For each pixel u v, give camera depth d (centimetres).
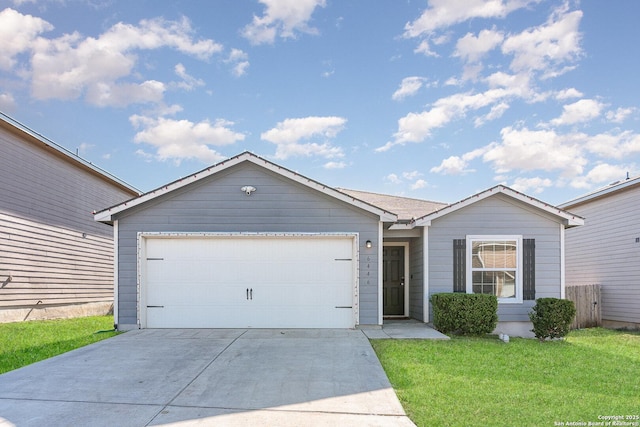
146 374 614
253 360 686
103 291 1638
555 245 1067
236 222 997
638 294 1237
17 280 1177
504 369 657
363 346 784
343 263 1002
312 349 759
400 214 1206
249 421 450
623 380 612
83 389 551
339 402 505
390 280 1255
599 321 1359
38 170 1271
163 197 994
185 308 988
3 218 1127
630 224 1277
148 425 441
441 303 966
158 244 999
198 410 480
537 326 957
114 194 1731
